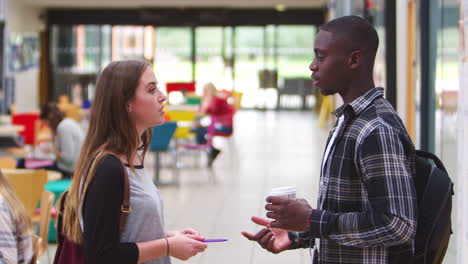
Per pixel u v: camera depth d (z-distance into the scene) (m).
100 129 2.66
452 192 2.54
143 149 2.86
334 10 17.45
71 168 9.11
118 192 2.56
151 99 2.71
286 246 2.92
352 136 2.45
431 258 2.57
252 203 9.47
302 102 27.45
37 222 6.14
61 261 2.64
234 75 27.30
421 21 6.25
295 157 14.40
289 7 26.45
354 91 2.52
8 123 13.53
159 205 2.71
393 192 2.33
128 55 27.16
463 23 3.93
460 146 3.99
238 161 13.82
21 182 5.66
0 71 20.41
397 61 7.51
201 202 9.58
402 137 2.42
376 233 2.34
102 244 2.52
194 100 17.59
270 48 27.25
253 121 23.17
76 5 25.62
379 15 8.19
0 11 21.08
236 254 6.73
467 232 3.83
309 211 2.45
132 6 26.11
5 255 2.56
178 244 2.65
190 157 14.73
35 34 25.33
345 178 2.45
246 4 25.56
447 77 5.20
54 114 9.07
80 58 27.00
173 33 27.17
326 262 2.49
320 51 2.54
